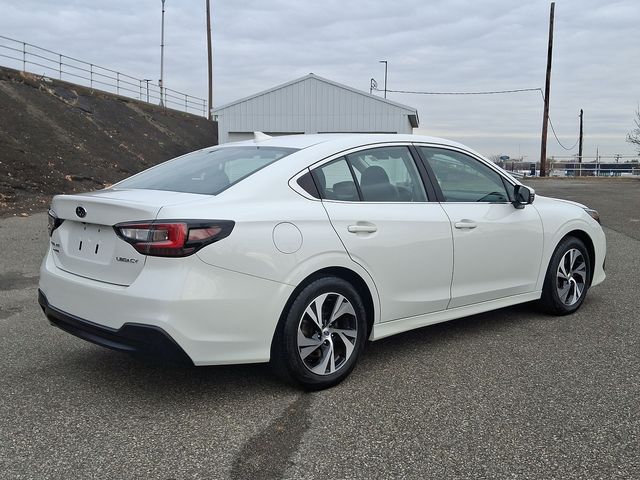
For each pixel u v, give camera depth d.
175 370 4.15
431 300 4.36
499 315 5.51
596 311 5.62
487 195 4.89
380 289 4.05
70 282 3.64
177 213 3.29
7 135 18.58
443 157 4.70
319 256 3.69
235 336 3.41
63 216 3.85
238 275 3.39
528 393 3.71
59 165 18.28
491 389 3.78
